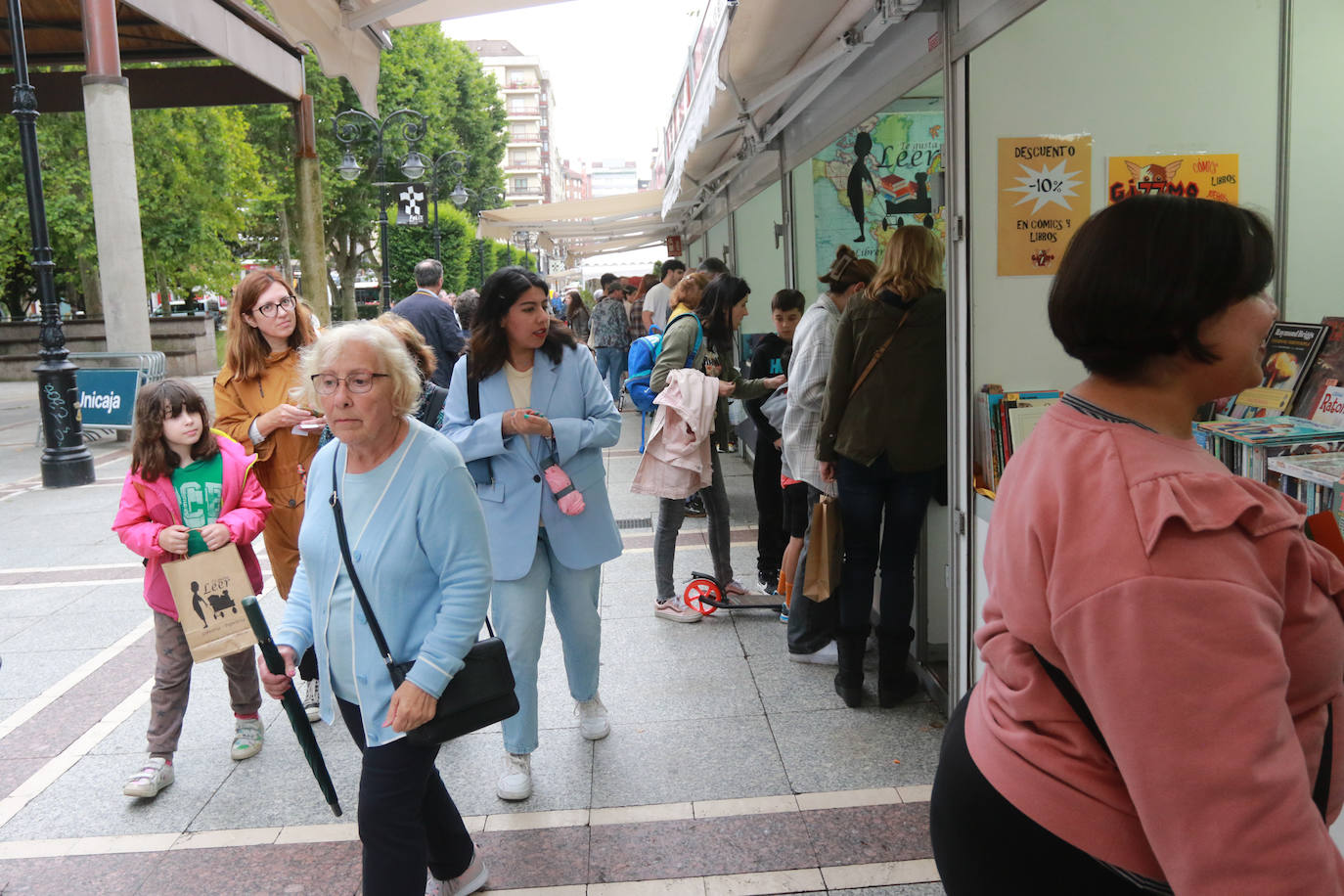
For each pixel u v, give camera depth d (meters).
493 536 3.17
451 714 2.15
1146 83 3.23
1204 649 0.96
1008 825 1.17
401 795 2.20
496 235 16.86
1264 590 0.99
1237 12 3.22
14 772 3.60
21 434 13.21
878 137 5.04
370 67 4.43
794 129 5.90
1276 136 3.29
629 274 30.72
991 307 3.26
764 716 3.77
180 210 24.70
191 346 23.73
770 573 5.24
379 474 2.21
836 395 3.66
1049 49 3.18
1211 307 1.07
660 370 4.89
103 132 10.55
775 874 2.72
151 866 2.95
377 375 2.12
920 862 2.75
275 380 3.74
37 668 4.63
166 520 3.34
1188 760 0.95
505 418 3.10
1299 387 2.67
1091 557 1.04
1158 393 1.14
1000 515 1.23
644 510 7.44
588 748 3.56
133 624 5.22
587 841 2.94
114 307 11.18
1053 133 3.21
